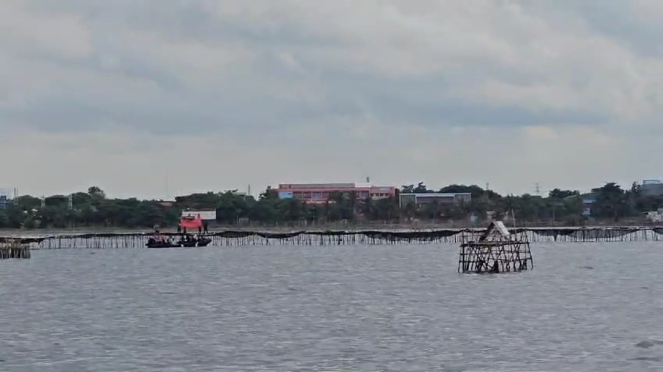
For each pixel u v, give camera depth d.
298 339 137.00
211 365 119.94
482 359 120.56
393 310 168.50
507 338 135.00
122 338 140.50
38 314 171.00
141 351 129.75
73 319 163.00
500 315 158.75
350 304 180.12
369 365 118.38
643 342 130.25
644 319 152.38
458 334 139.12
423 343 132.00
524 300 181.25
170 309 176.75
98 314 170.00
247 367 118.44
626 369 114.06
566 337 135.25
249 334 142.38
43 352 129.75
